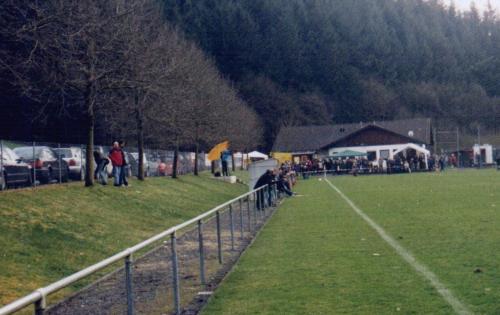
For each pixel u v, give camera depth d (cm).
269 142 12519
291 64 13450
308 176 7012
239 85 12338
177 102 4056
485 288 965
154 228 2320
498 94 14762
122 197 2681
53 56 2667
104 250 1752
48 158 2589
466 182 4303
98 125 4875
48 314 527
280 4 13462
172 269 930
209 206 3438
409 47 14912
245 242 1730
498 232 1603
